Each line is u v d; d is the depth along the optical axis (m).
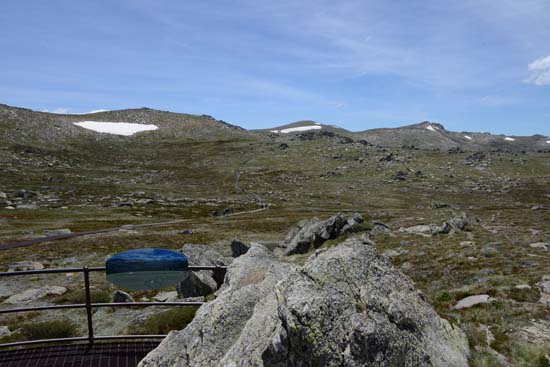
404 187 154.88
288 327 7.05
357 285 8.37
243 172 187.50
